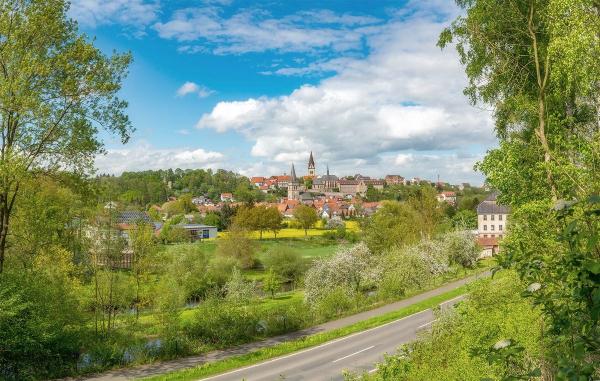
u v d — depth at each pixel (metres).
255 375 22.61
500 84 22.41
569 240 3.78
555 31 17.41
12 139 22.50
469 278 51.38
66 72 23.11
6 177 21.34
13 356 22.23
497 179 19.88
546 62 19.55
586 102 19.72
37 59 22.34
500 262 4.53
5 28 21.81
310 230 143.88
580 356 3.69
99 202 29.50
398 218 69.56
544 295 4.27
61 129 23.50
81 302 27.38
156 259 31.22
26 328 21.70
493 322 15.47
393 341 27.92
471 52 23.06
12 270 23.56
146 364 24.70
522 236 13.68
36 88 22.42
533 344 11.51
